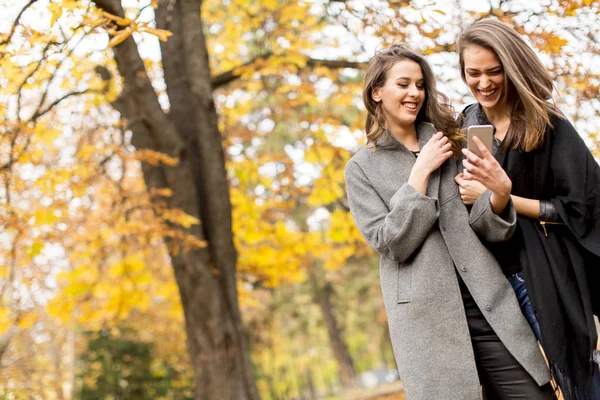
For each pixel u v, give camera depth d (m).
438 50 5.78
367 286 24.44
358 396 16.39
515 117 2.80
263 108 11.32
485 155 2.64
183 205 8.44
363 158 3.02
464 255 2.76
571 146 2.70
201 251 8.48
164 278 11.16
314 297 25.89
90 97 7.52
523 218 2.76
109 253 8.40
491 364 2.76
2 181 6.08
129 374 17.25
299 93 9.27
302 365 37.50
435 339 2.71
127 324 17.34
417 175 2.75
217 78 9.41
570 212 2.67
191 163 8.90
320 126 9.45
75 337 17.44
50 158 7.35
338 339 26.75
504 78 2.78
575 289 2.65
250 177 10.43
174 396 18.19
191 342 8.45
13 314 8.22
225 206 8.87
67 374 18.88
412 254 2.81
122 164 7.95
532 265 2.69
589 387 2.58
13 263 7.34
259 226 10.16
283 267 10.58
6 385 15.47
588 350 2.58
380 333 30.11
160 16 9.11
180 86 9.12
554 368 2.64
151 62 8.49
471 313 2.77
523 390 2.68
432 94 2.90
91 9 4.79
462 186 2.78
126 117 8.50
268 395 35.97
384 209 2.90
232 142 10.97
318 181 9.50
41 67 5.27
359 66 8.85
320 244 10.62
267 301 23.64
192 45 9.20
